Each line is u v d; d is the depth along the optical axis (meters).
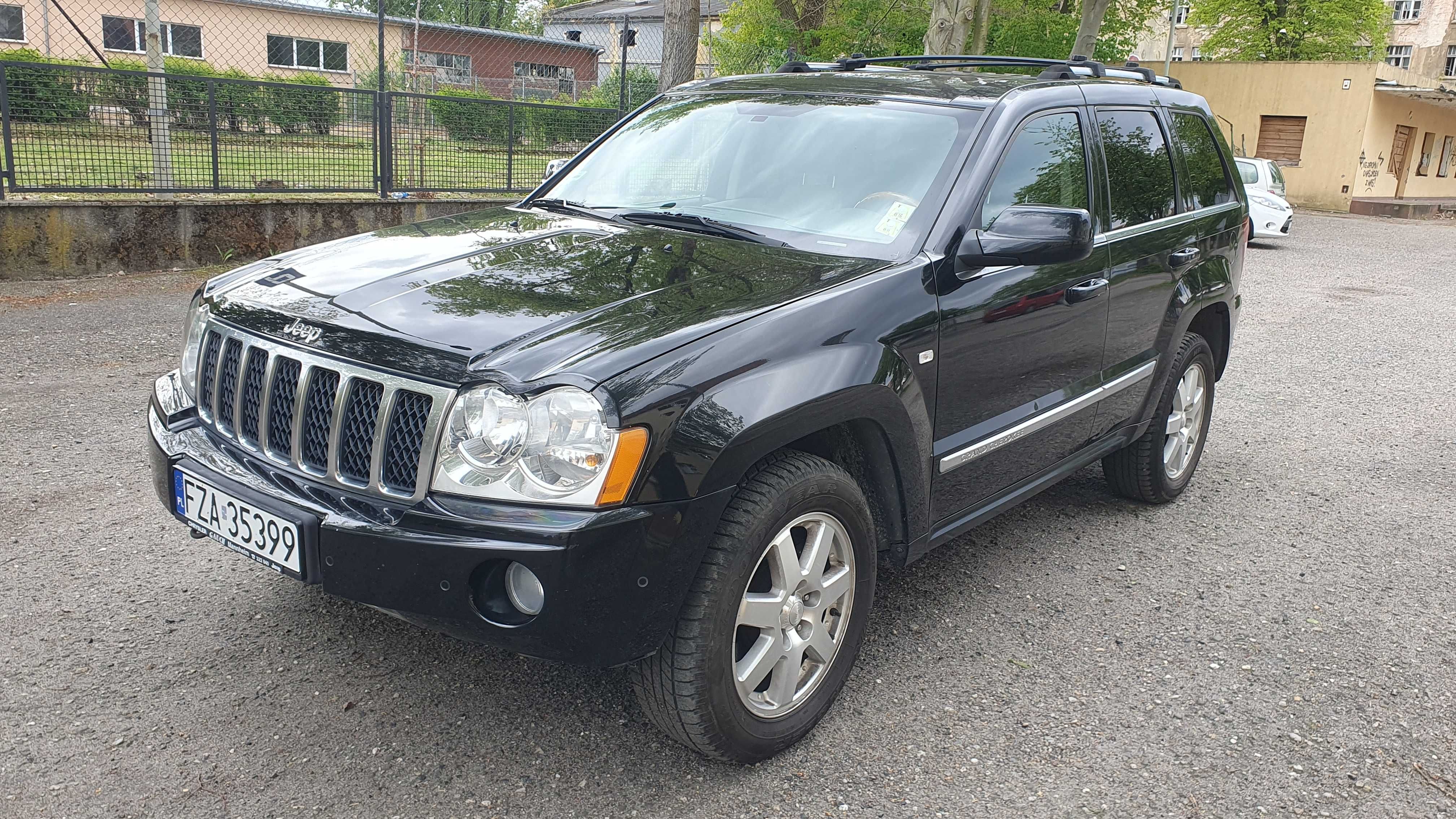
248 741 2.64
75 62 14.73
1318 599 3.84
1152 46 50.50
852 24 23.72
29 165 8.41
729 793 2.54
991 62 4.26
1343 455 5.70
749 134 3.62
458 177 11.16
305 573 2.34
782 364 2.45
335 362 2.38
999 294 3.12
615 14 38.56
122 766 2.52
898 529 2.99
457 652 3.13
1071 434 3.71
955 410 3.04
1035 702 3.04
